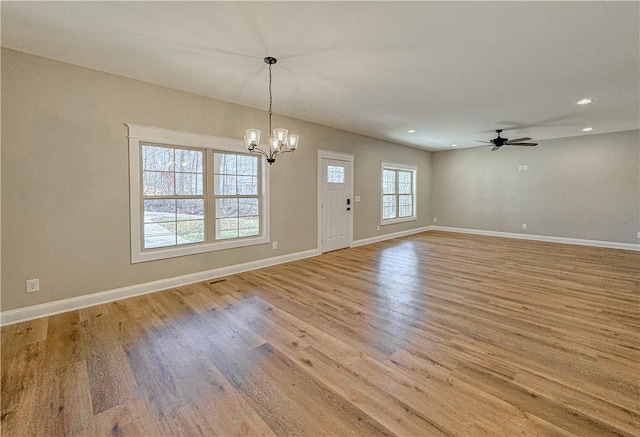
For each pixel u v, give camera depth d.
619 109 4.47
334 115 4.88
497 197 7.83
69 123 3.01
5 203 2.71
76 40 2.54
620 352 2.21
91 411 1.66
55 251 2.97
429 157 8.96
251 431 1.53
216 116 4.06
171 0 1.99
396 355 2.21
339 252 5.86
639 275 4.16
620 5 2.03
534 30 2.35
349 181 6.26
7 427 1.54
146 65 3.03
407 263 4.96
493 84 3.49
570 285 3.74
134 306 3.16
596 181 6.37
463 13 2.13
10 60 2.70
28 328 2.65
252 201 4.64
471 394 1.78
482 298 3.33
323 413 1.65
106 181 3.25
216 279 4.11
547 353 2.21
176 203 3.86
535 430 1.51
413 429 1.53
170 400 1.75
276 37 2.47
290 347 2.33
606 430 1.50
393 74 3.21
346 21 2.24
